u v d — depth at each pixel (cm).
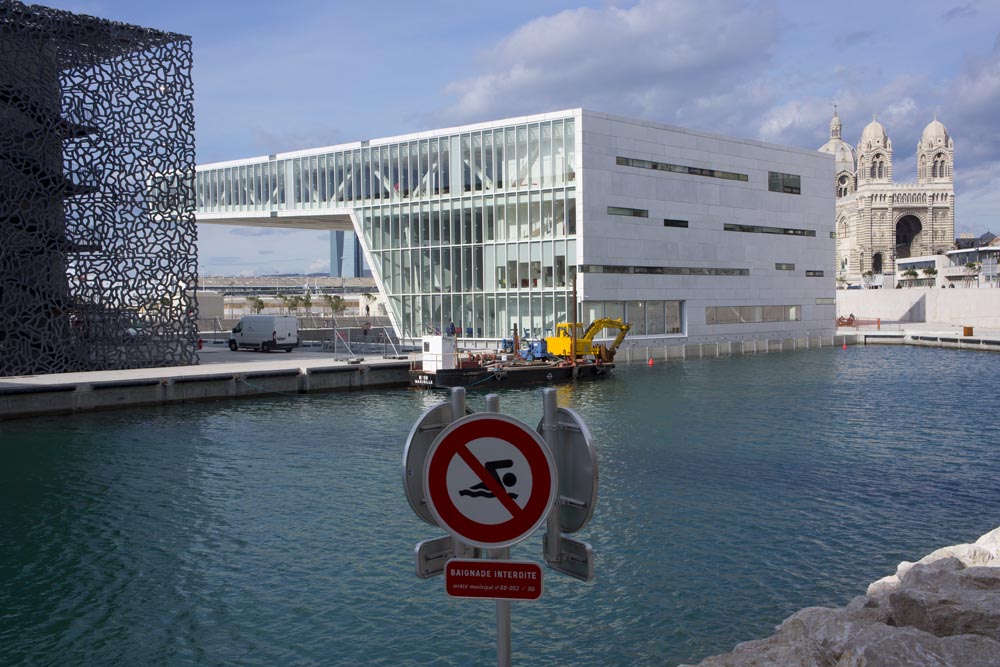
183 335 5369
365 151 7944
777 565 1759
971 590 1120
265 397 4703
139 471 2747
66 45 4903
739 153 7962
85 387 4116
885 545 1881
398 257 7800
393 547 1933
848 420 3662
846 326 11225
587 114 6769
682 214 7475
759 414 3850
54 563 1856
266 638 1461
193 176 5406
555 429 608
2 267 4644
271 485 2534
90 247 5006
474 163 7331
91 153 5003
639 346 7044
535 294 7038
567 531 603
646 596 1606
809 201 8694
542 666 1334
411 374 5166
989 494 2327
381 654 1391
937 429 3416
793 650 1025
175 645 1441
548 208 6956
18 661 1391
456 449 514
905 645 830
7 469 2791
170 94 5303
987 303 11325
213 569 1806
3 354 4653
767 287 8269
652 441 3162
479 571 512
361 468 2759
